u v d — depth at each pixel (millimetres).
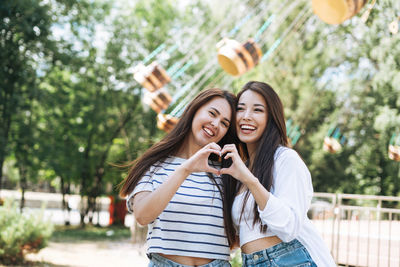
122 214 21359
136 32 20500
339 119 14453
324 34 14344
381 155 15391
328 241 7188
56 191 34969
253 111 2514
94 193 20938
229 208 2486
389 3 10219
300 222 2164
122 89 20531
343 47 14305
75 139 20531
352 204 16969
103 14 19672
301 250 2271
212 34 6832
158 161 2506
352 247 6867
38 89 15586
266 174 2324
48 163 18062
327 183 16328
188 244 2361
